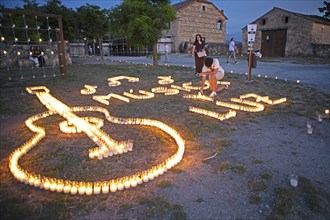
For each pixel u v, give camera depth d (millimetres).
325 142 4648
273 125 5594
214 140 4711
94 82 11508
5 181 3352
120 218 2670
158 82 11258
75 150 4277
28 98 8422
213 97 8219
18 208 2809
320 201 2932
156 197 3012
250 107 6996
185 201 2949
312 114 6414
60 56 12742
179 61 24828
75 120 5848
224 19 44719
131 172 3586
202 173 3559
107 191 3105
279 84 10422
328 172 3596
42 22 24922
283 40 30688
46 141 4676
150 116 6246
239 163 3828
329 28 30797
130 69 16656
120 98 8195
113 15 17703
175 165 3777
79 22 30734
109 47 52000
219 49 37156
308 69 15836
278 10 30578
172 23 40438
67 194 3078
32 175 3471
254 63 11297
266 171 3602
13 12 10625
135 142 4621
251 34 11031
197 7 41000
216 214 2744
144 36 16969
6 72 15461
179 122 5758
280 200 2947
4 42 19141
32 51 19562
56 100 8031
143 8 16891
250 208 2840
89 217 2684
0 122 5887
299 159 3975
